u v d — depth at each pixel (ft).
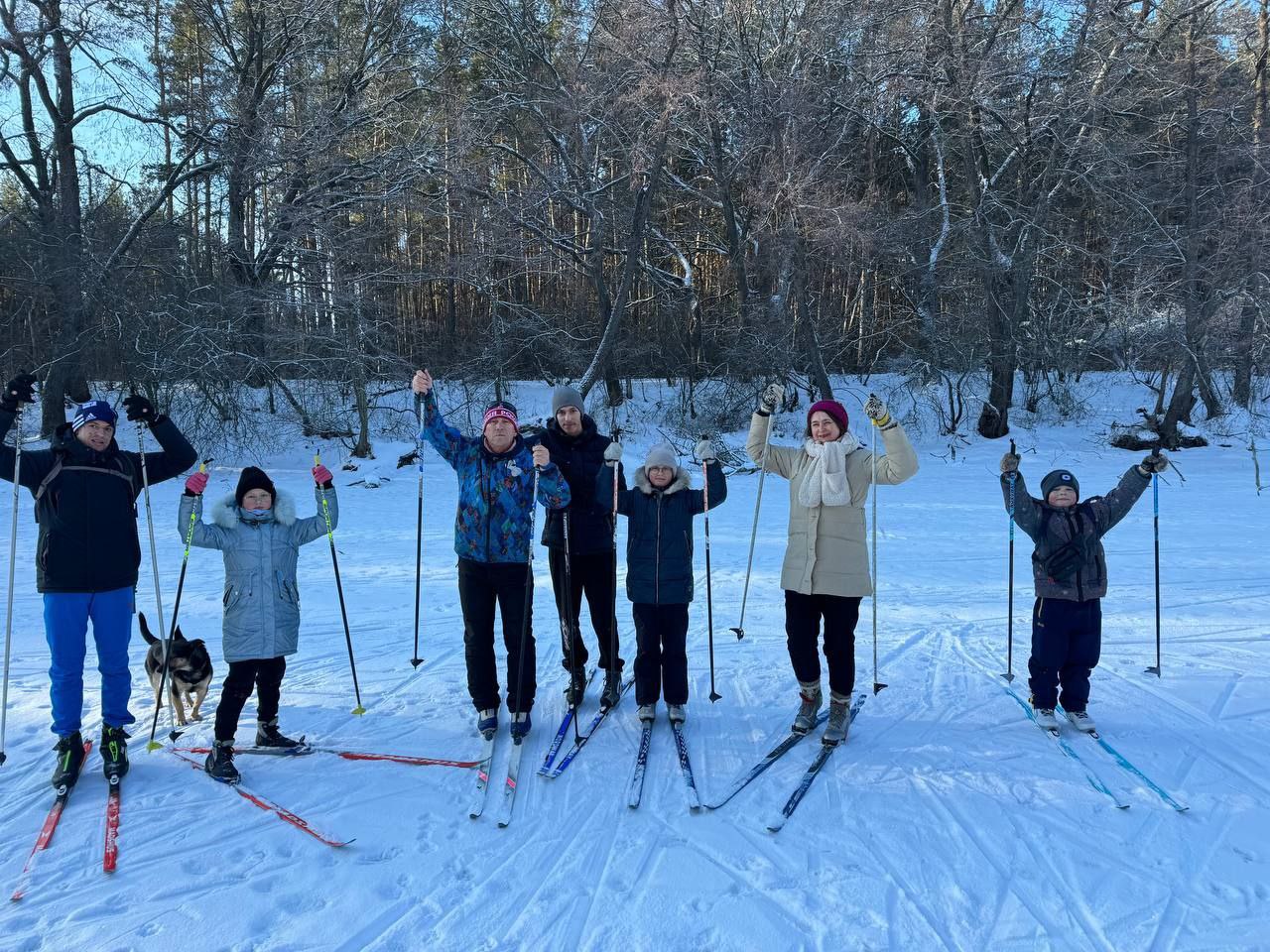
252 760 12.91
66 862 10.09
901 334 86.17
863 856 10.17
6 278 59.57
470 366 80.28
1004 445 72.64
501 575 13.37
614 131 76.43
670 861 10.10
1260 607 22.11
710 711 14.88
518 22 82.38
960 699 15.34
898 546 32.07
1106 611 21.77
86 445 12.05
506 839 10.64
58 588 11.72
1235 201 69.00
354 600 23.93
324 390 66.80
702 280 107.14
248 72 76.74
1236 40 78.43
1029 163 79.82
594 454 15.01
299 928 8.86
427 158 73.31
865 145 88.79
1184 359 69.97
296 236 68.28
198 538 12.27
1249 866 9.90
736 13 75.36
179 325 59.36
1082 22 70.95
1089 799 11.50
